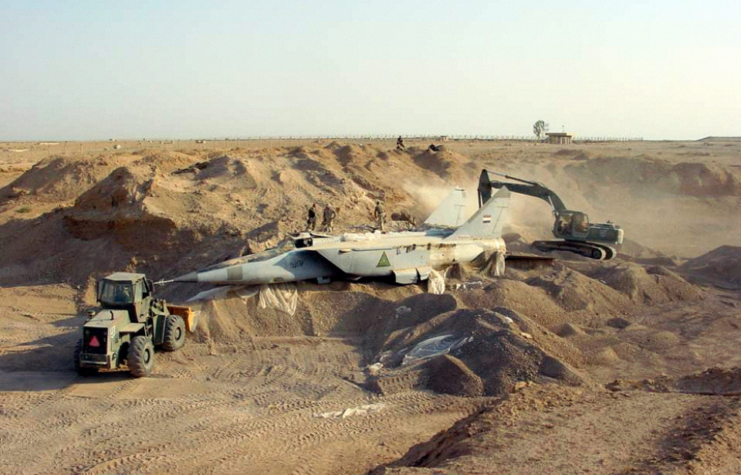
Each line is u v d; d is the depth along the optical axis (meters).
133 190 26.70
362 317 19.64
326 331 19.20
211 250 23.69
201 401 14.19
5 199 39.59
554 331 18.03
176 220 25.11
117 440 12.11
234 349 17.83
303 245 20.62
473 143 123.69
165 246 24.45
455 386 14.27
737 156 76.94
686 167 48.03
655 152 84.69
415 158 45.38
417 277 21.62
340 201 30.70
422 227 25.41
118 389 14.84
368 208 31.48
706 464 7.31
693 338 18.17
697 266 27.34
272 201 29.44
